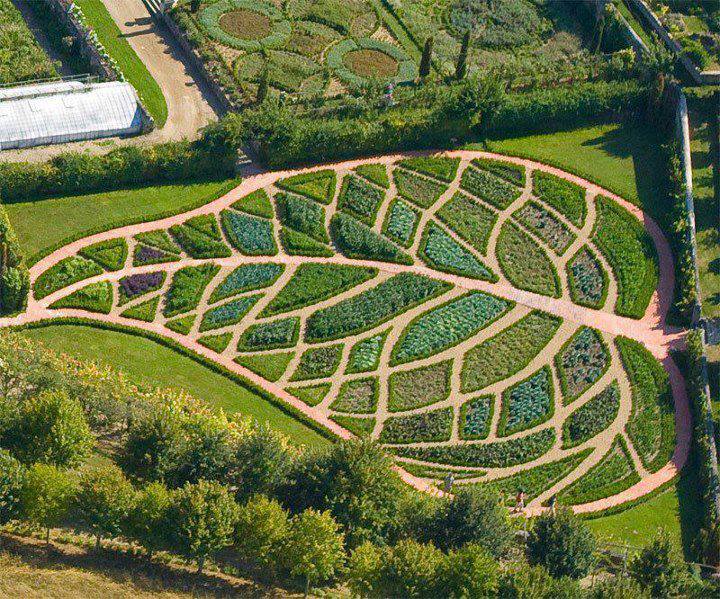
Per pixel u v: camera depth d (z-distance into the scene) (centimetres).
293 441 17312
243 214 19875
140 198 19850
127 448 15762
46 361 17112
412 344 18600
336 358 18312
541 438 17712
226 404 17588
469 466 17375
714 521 16638
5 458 14512
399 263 19575
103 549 14962
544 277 19738
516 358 18650
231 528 14688
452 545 15425
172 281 18850
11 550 14462
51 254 18862
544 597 14712
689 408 18288
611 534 16650
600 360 18750
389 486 15638
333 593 15150
